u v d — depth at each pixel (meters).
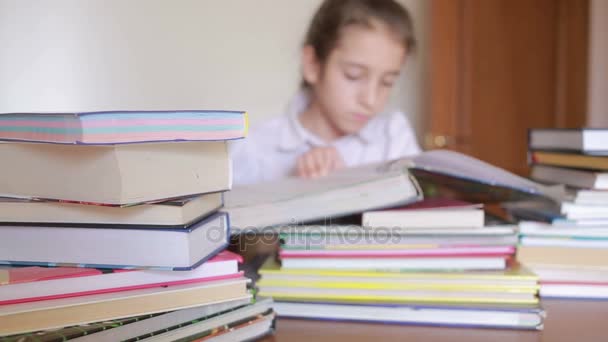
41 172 0.41
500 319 0.49
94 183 0.39
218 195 0.49
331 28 1.68
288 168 1.72
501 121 2.10
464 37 1.99
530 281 0.50
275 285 0.53
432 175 0.57
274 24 1.74
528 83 2.12
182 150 0.42
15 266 0.42
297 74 1.74
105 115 0.36
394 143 1.75
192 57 1.76
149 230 0.40
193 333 0.43
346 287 0.52
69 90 1.71
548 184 0.67
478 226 0.52
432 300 0.51
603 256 0.57
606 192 0.56
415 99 1.92
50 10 1.68
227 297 0.44
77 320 0.38
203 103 1.77
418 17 1.89
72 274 0.39
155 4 1.73
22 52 1.68
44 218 0.42
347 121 1.71
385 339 0.47
